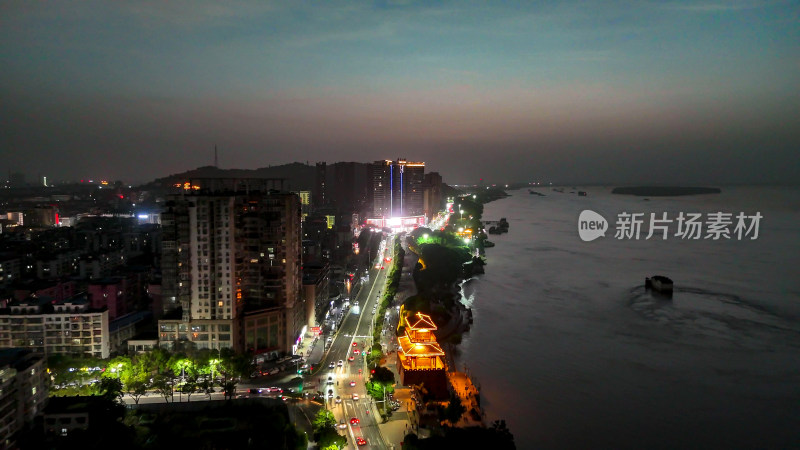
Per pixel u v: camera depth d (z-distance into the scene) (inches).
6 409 7795.3
